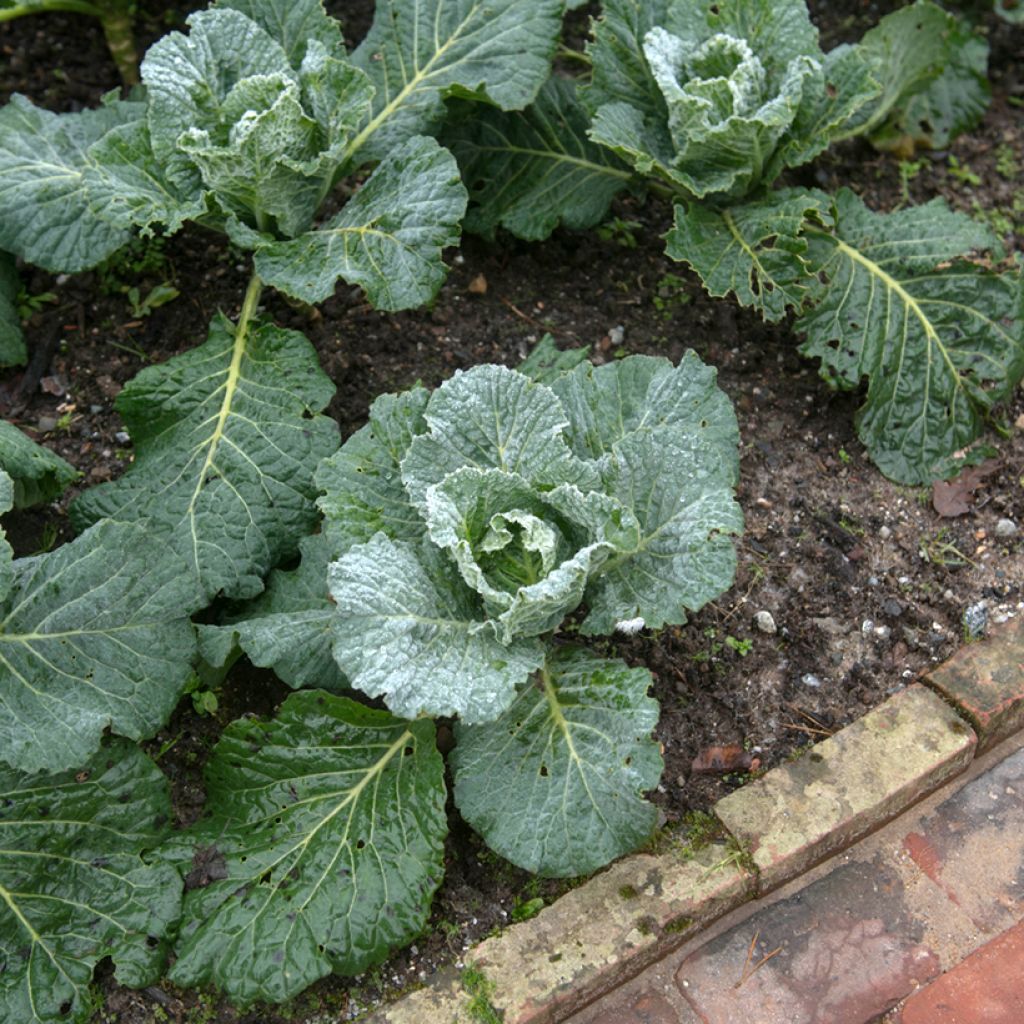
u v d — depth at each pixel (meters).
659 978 1.12
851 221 1.43
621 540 1.08
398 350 1.43
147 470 1.25
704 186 1.37
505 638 1.08
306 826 1.11
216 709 1.21
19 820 1.08
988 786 1.23
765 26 1.38
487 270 1.51
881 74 1.58
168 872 1.09
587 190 1.45
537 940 1.09
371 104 1.38
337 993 1.08
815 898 1.16
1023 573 1.32
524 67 1.36
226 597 1.22
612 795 1.06
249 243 1.28
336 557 1.13
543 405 1.13
